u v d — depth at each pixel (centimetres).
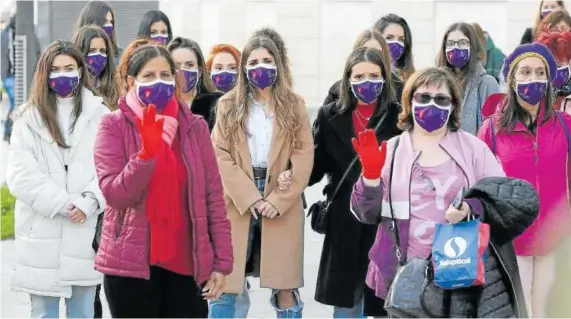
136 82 644
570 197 810
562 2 1113
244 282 847
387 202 675
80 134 797
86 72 806
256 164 830
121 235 628
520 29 2214
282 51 881
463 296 650
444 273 641
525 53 800
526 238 805
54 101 795
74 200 786
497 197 651
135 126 639
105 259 630
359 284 819
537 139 805
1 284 1032
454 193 671
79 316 821
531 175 804
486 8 2239
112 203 620
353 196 672
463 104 949
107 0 1919
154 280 636
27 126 791
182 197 640
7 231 1266
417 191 673
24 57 1838
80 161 795
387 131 816
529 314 820
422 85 679
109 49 900
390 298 656
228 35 2369
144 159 607
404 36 967
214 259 651
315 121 845
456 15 2306
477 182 665
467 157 679
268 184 826
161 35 1082
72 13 1964
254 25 2388
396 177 676
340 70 2389
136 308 634
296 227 832
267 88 834
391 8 2333
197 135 650
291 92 834
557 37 902
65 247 794
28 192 780
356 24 2381
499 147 812
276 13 2380
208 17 2352
